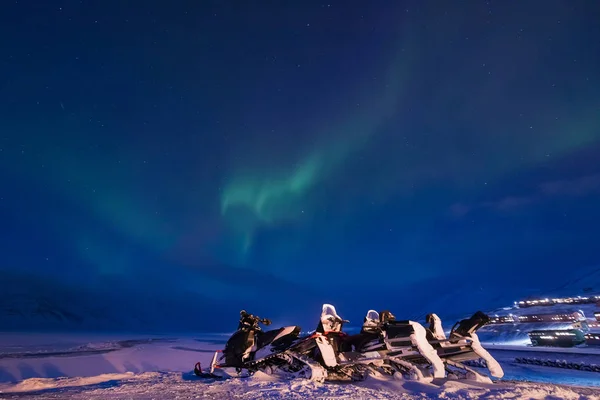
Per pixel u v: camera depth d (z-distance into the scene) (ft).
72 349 60.75
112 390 12.55
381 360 15.17
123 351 57.93
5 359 42.68
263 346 16.87
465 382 13.57
